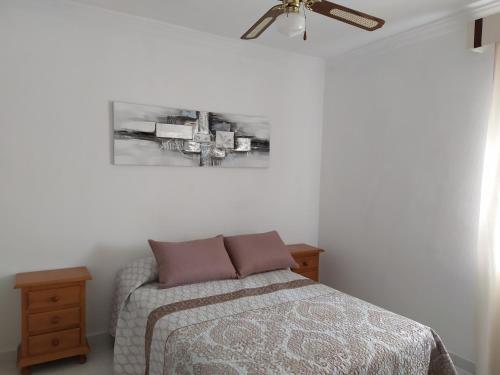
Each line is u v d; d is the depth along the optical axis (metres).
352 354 1.69
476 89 2.56
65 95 2.64
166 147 3.03
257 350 1.70
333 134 3.79
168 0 2.52
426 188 2.90
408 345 1.84
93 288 2.83
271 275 2.87
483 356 2.40
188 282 2.58
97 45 2.73
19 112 2.51
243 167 3.44
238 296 2.38
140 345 2.16
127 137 2.86
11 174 2.51
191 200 3.21
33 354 2.39
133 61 2.88
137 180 2.96
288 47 3.44
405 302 3.08
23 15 2.48
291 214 3.80
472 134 2.59
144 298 2.34
